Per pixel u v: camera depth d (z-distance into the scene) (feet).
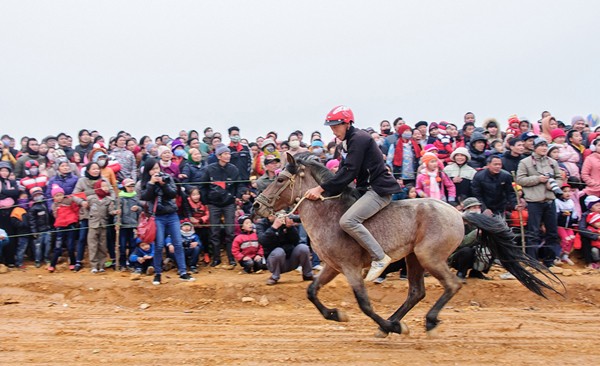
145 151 43.21
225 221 37.81
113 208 36.76
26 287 33.99
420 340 25.70
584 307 32.73
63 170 37.52
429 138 42.45
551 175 36.42
